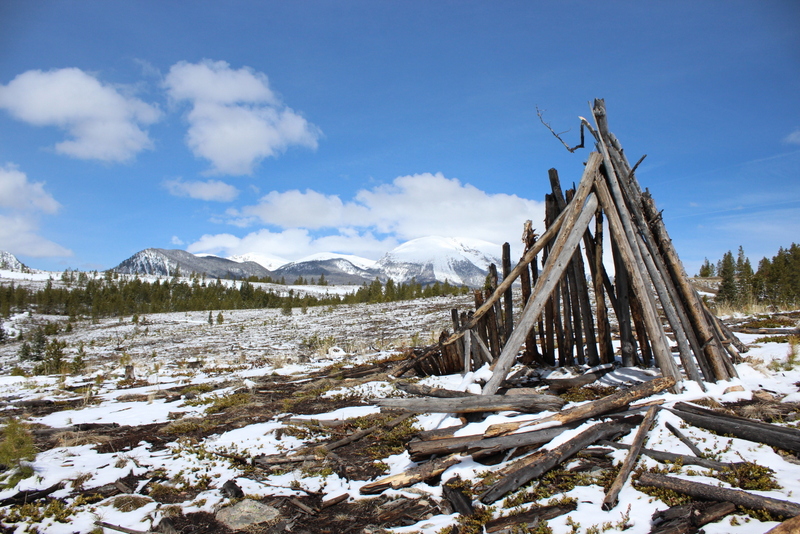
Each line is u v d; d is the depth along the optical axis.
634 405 5.54
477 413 5.85
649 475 3.86
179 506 4.67
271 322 41.72
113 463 5.96
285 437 6.71
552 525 3.52
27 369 21.64
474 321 8.55
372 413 7.44
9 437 5.55
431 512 4.14
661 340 6.35
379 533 3.87
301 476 5.31
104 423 7.91
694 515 3.27
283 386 10.43
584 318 8.33
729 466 3.95
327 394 9.27
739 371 6.70
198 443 6.65
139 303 81.94
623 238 7.02
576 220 7.26
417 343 17.25
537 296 6.84
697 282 52.78
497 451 4.75
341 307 55.19
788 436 4.12
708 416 4.80
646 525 3.34
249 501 4.59
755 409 5.17
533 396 5.76
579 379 7.17
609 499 3.65
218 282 120.94
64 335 46.16
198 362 17.44
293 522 4.25
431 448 4.84
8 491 5.11
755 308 14.78
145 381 13.05
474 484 4.41
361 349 17.88
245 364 16.67
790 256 55.81
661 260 6.92
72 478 5.44
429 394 6.78
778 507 3.13
